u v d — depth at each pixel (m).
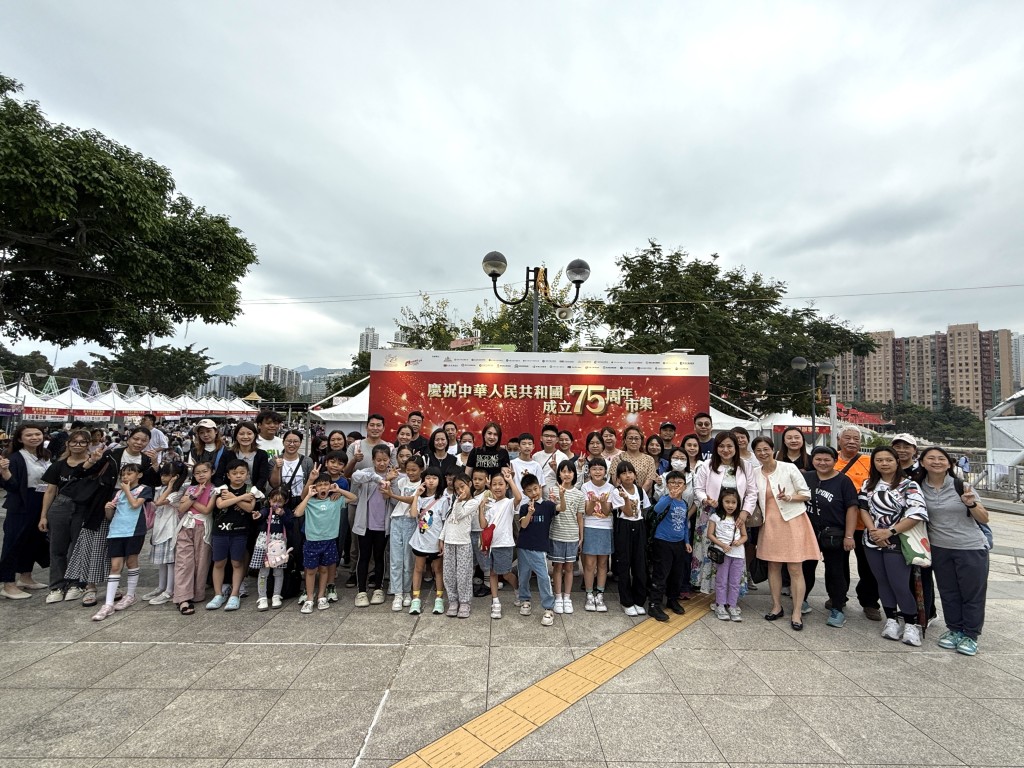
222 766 2.53
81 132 10.31
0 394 13.04
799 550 4.56
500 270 8.83
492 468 5.64
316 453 6.76
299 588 5.14
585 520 4.91
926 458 4.32
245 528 4.86
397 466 5.56
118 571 4.68
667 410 8.34
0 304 12.09
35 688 3.27
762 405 20.98
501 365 8.26
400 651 3.90
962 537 4.12
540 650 3.96
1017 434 16.56
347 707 3.09
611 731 2.88
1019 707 3.20
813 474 4.90
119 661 3.67
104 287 12.80
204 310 13.39
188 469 5.27
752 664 3.78
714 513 4.88
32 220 9.67
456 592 4.72
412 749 2.69
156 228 10.91
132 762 2.56
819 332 23.81
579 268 9.04
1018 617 4.84
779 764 2.62
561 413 8.22
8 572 4.96
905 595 4.24
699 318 16.83
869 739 2.84
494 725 2.92
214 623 4.42
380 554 5.23
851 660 3.88
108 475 4.97
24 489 5.07
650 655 3.92
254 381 50.31
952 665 3.81
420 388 8.12
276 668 3.58
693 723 2.97
